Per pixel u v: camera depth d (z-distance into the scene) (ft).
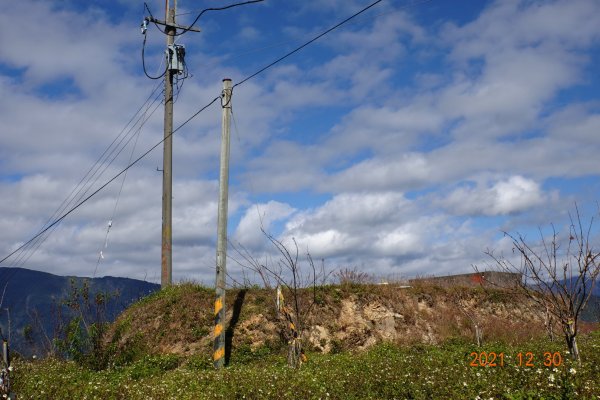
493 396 30.12
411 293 74.13
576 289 37.76
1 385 31.42
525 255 39.32
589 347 45.60
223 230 56.70
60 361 60.23
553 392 29.50
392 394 33.63
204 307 65.87
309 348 61.77
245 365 55.57
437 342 66.18
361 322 67.00
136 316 66.28
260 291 67.82
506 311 74.13
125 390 38.50
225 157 58.03
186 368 54.54
